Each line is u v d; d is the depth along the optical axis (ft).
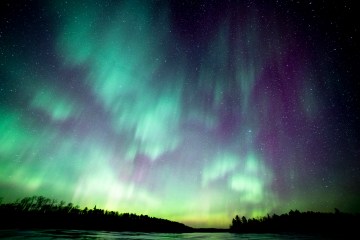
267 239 115.65
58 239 81.56
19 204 207.72
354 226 182.50
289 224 230.48
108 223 242.99
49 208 228.22
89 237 101.86
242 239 118.01
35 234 101.65
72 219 222.89
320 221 213.46
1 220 172.65
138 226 261.85
